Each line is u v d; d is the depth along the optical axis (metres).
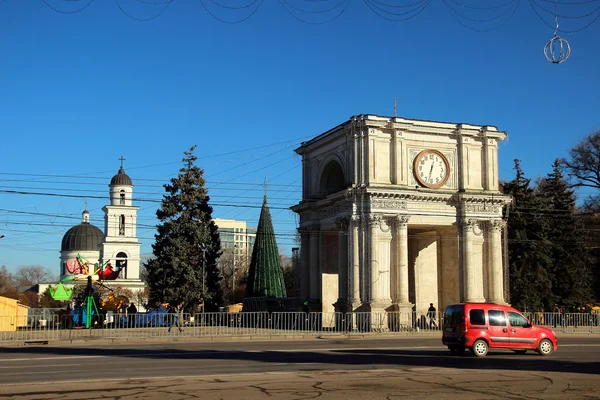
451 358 29.17
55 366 25.03
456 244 57.81
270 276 77.75
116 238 100.94
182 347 35.84
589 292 71.62
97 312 54.03
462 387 19.59
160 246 65.75
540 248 69.44
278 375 21.97
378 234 52.41
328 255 60.75
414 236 61.19
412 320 51.59
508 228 71.25
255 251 79.38
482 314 30.97
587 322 54.88
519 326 31.31
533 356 30.67
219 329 48.34
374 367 24.75
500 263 56.31
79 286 71.38
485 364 26.41
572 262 70.62
